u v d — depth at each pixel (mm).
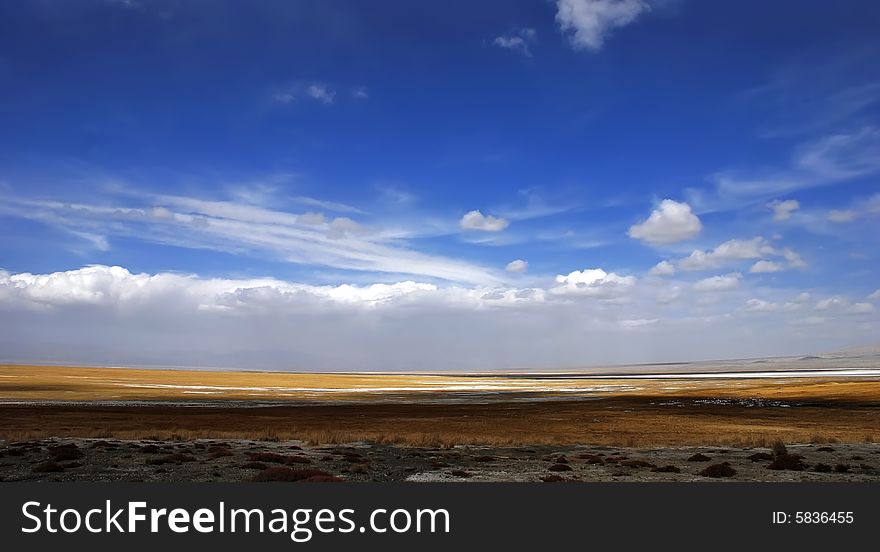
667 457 30844
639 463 27500
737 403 96188
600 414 74625
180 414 68750
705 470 25047
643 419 66062
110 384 146625
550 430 51188
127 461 26250
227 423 56625
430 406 94750
